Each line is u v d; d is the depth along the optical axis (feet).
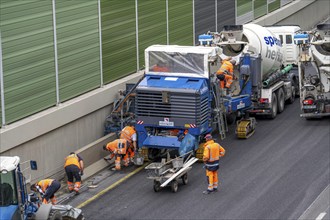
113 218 81.92
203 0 142.10
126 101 106.83
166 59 101.81
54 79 96.68
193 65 101.19
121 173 98.07
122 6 112.78
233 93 114.83
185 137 98.02
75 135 100.22
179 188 91.25
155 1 123.24
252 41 118.52
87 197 88.89
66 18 98.58
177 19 131.54
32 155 91.04
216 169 88.79
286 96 130.21
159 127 99.76
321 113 119.44
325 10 218.79
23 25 90.07
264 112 121.39
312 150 105.19
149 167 89.76
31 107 92.27
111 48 110.32
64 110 96.78
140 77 117.19
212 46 113.09
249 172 96.43
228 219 80.74
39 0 92.73
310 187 90.22
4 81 87.25
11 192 67.62
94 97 103.86
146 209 84.43
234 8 157.07
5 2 86.79
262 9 173.27
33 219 71.67
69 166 89.71
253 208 83.87
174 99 98.37
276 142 109.81
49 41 95.25
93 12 104.99
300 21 197.36
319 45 118.11
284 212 82.53
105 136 104.12
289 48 138.21
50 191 80.53
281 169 97.25
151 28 122.42
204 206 84.89
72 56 100.48
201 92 98.63
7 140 86.07
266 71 122.93
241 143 109.70
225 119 114.01
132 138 100.48
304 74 119.65
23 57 90.38
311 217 80.94
